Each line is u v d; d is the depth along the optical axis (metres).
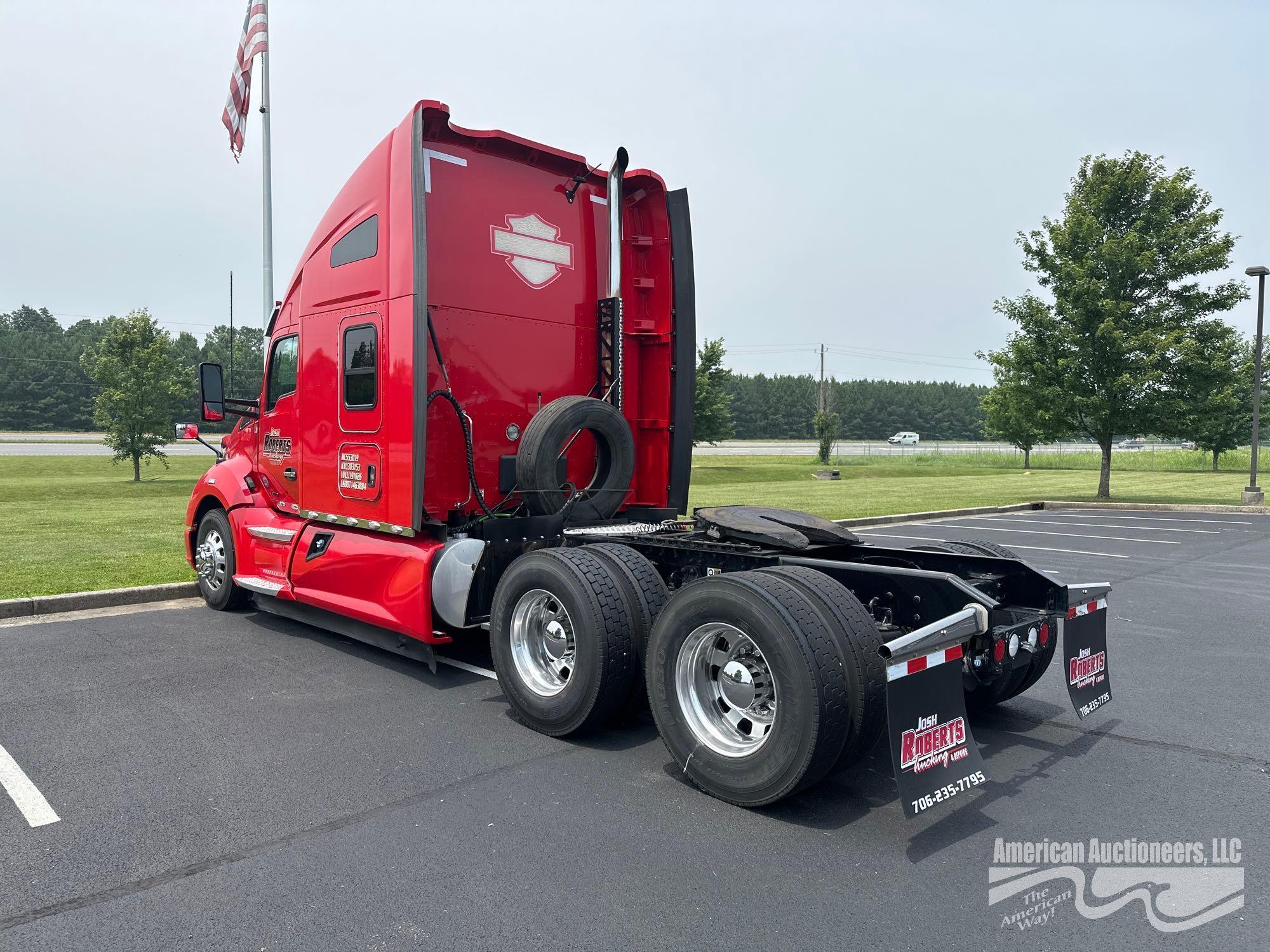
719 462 52.16
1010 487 28.70
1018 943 2.75
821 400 61.69
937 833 3.57
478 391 5.80
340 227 6.09
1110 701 5.23
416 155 5.26
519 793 3.93
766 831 3.56
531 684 4.78
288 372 6.92
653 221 6.57
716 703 4.03
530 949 2.70
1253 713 5.22
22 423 87.25
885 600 4.20
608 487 6.00
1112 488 28.11
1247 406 40.34
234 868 3.20
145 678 5.66
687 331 6.50
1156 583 10.02
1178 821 3.70
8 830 3.49
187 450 48.00
